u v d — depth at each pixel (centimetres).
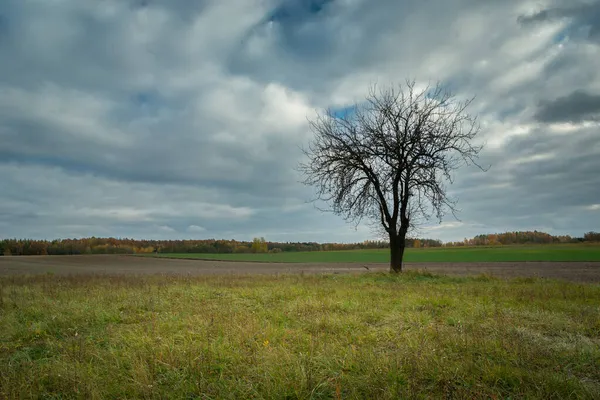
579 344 598
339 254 6375
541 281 1625
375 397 418
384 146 2098
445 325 764
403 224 2094
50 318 857
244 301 1088
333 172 2134
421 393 428
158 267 3731
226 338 648
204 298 1152
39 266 3916
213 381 476
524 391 429
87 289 1361
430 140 2039
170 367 522
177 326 760
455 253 5541
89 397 436
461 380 462
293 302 1036
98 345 649
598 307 920
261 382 464
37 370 520
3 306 1054
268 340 639
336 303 989
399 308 932
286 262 4431
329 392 441
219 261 4784
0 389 454
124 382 472
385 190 2109
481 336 630
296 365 501
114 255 6200
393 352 567
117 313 905
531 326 736
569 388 429
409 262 3928
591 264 3109
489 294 1173
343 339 658
